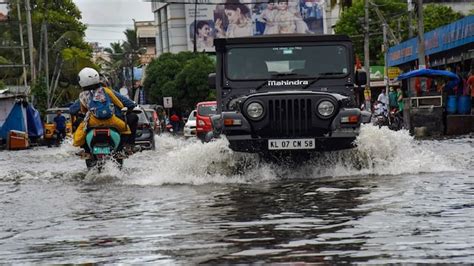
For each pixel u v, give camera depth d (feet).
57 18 242.37
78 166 54.85
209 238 20.12
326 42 42.65
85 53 243.81
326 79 42.27
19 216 26.84
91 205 29.32
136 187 35.58
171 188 34.24
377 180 33.65
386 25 180.55
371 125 38.96
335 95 37.68
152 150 76.69
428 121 98.73
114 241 20.34
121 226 23.18
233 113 37.06
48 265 17.35
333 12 366.43
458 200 25.89
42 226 24.02
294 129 36.94
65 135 130.72
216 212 25.50
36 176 45.68
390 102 121.29
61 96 216.54
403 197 27.04
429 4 260.01
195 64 268.00
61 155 80.84
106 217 25.59
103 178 41.06
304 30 369.91
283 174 38.09
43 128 139.33
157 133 116.47
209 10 372.38
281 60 42.68
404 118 107.86
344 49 42.60
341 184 32.65
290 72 42.55
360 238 19.13
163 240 20.11
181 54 282.15
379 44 246.06
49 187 37.96
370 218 22.38
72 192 34.88
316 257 16.96
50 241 20.92
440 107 98.53
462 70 122.52
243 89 42.52
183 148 38.37
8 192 35.96
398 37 210.59
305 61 42.60
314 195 29.07
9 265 17.61
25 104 129.29
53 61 217.77
